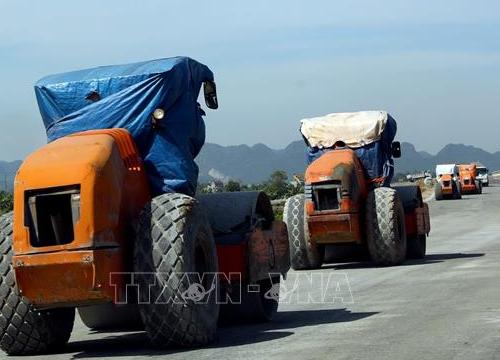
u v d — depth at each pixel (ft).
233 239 29.86
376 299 36.78
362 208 54.70
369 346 24.76
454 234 83.71
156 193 27.22
